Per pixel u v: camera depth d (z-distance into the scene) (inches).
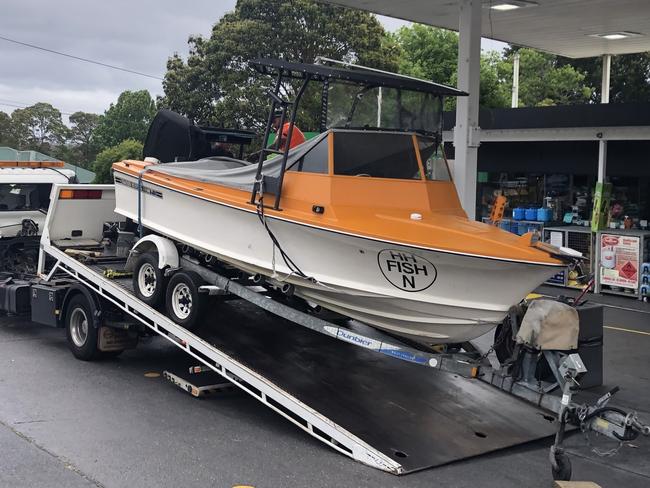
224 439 246.7
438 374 306.2
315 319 267.3
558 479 212.8
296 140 294.0
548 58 1621.6
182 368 336.2
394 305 247.4
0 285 401.7
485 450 237.8
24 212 438.0
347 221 245.1
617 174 586.2
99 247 392.2
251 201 271.0
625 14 568.7
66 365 340.8
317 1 519.5
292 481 212.2
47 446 236.4
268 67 279.7
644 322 458.0
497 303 233.5
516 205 663.1
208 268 312.0
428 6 528.1
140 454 231.1
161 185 319.0
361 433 242.4
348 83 266.5
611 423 203.3
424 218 255.4
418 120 282.4
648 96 1432.1
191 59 1286.9
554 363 222.7
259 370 278.2
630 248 528.7
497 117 593.0
